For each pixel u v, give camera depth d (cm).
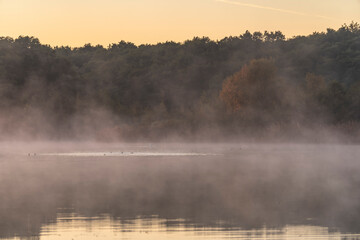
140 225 2081
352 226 2041
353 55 17025
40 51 15650
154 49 19938
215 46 19325
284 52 18838
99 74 16988
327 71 16262
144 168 4688
